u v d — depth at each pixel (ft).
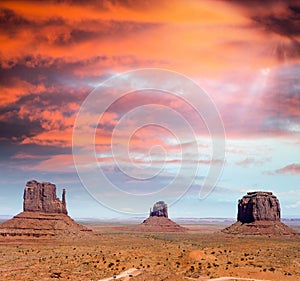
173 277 374.63
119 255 506.89
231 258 485.97
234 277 389.39
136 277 379.55
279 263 466.70
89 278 393.50
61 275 411.54
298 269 433.89
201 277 386.73
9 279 401.70
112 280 375.66
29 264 482.28
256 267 430.20
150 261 460.96
